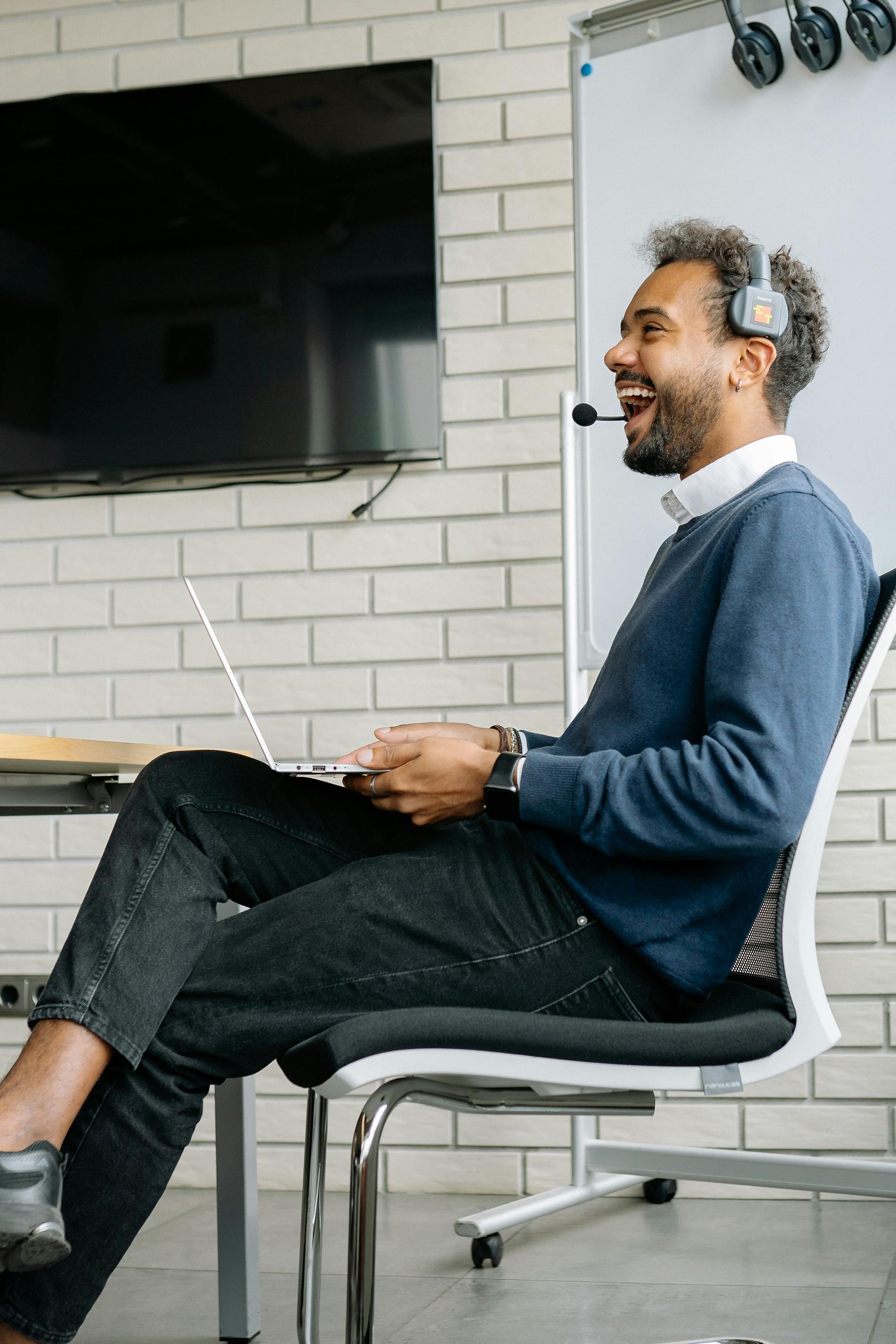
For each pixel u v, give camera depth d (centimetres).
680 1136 240
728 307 132
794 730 107
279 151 277
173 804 121
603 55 240
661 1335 166
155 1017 107
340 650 265
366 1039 98
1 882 269
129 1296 190
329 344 271
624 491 234
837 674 111
